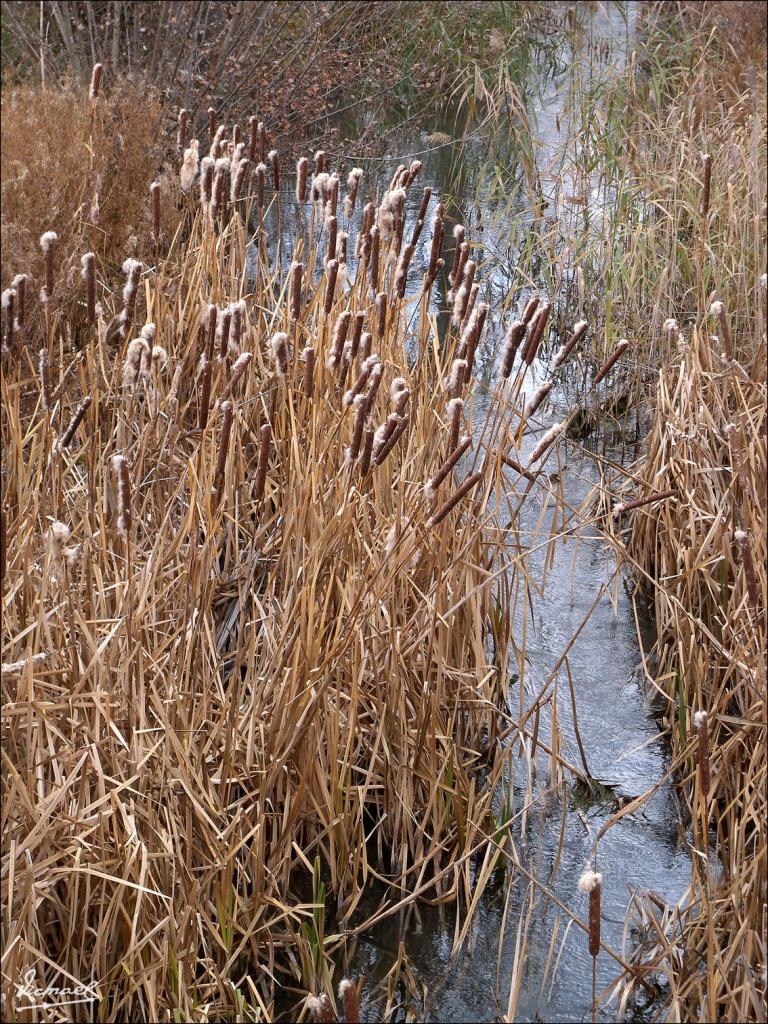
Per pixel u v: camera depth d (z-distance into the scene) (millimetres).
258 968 2875
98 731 2676
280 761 2943
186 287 4465
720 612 3816
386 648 3289
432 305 6816
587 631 4340
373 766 3367
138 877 2713
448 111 10859
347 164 9148
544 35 12531
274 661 3082
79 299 4660
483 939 3055
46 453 3062
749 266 5617
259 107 8828
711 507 3969
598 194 7207
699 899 2869
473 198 8516
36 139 5008
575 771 3596
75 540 3137
